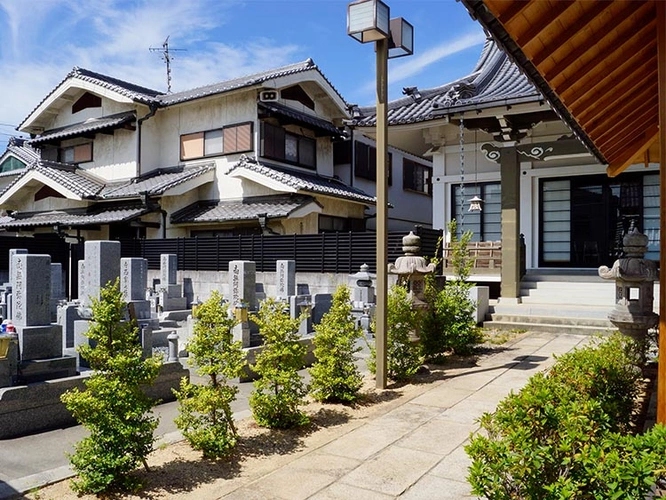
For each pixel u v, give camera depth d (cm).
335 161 2450
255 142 2008
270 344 604
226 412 532
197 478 465
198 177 2056
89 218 2088
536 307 1256
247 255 1773
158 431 605
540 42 398
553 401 360
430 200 2836
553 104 557
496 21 389
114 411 452
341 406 673
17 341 654
